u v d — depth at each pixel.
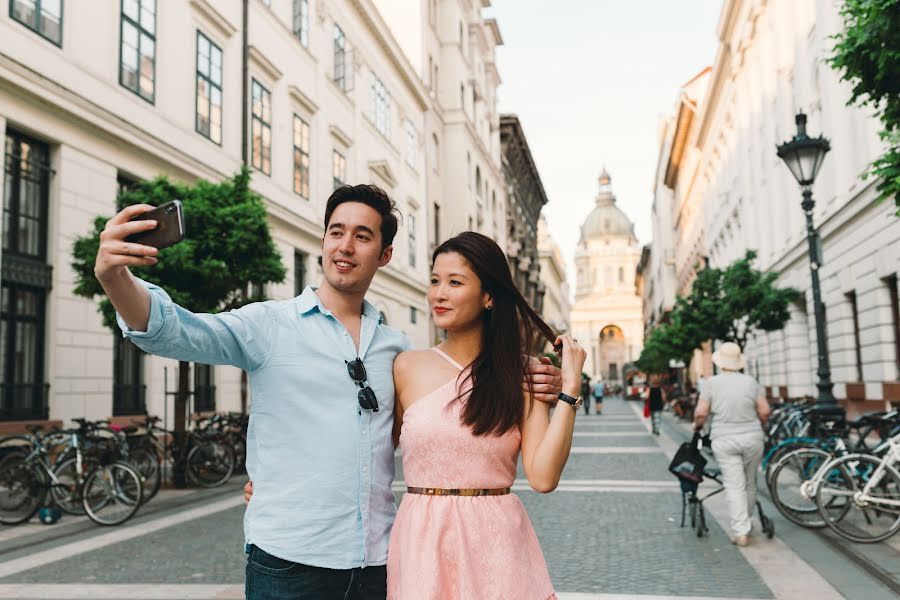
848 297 18.72
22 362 11.47
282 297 19.83
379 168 27.91
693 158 49.06
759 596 5.09
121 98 13.71
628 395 64.12
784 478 7.62
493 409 2.31
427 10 37.62
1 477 8.50
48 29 12.01
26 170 11.71
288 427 2.24
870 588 5.20
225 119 17.53
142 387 14.41
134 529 7.94
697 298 19.77
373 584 2.32
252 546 2.27
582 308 123.75
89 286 10.07
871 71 6.25
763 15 26.47
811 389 22.06
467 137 40.94
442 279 2.48
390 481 2.37
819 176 19.86
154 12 15.01
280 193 20.14
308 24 22.53
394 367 2.46
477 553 2.26
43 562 6.44
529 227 70.81
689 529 7.52
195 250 10.31
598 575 5.82
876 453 7.39
